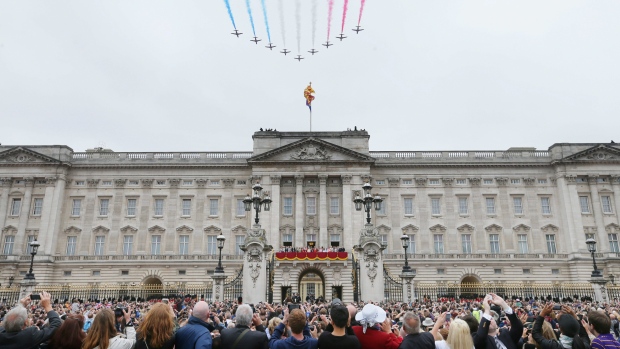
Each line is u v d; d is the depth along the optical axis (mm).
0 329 8812
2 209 75562
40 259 72625
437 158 79188
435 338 10562
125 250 75812
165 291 55969
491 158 79188
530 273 74062
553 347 9555
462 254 74688
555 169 78375
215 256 74688
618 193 76188
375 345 9461
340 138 79000
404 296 41375
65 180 77938
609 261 71562
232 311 25812
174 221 77125
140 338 8703
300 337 9672
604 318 9656
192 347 8766
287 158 77312
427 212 77312
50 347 8742
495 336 10602
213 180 79062
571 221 74938
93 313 22938
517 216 77062
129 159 79312
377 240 42500
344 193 75938
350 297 45062
